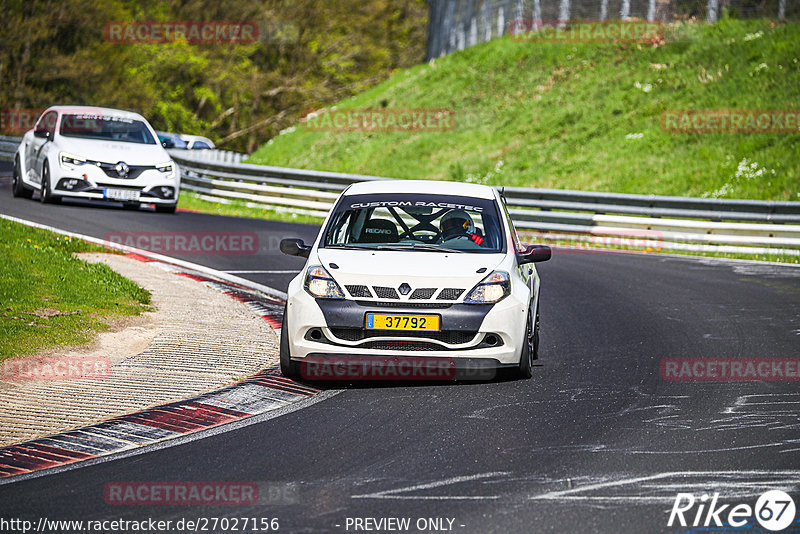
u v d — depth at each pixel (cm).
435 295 2692
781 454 2120
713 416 2458
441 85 13700
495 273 2778
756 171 8662
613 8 12825
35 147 6938
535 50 13250
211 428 2325
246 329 3522
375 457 2091
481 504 1786
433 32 17588
